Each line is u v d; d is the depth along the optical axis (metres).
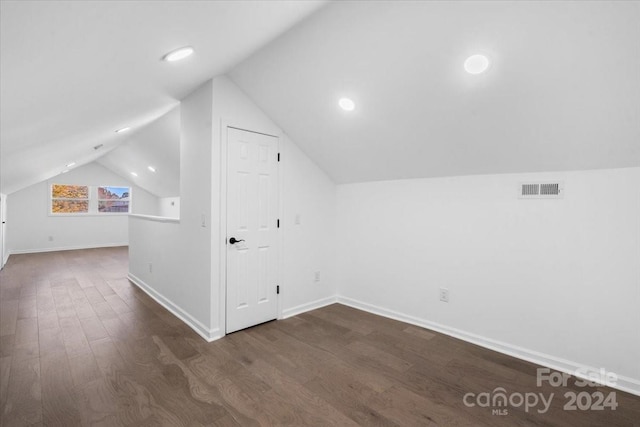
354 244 3.70
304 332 2.95
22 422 1.68
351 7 1.89
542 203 2.37
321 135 3.14
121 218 8.73
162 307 3.60
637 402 1.92
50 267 5.79
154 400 1.89
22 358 2.39
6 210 7.06
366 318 3.33
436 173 2.92
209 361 2.37
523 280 2.47
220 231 2.81
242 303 2.99
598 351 2.16
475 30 1.73
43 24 1.06
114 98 2.33
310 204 3.59
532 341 2.43
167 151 4.89
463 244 2.79
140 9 1.25
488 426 1.70
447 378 2.17
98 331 2.92
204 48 1.97
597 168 2.12
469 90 2.04
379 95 2.39
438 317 2.98
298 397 1.94
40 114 1.98
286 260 3.37
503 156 2.39
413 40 1.91
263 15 1.79
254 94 2.95
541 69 1.76
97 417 1.73
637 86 1.64
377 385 2.07
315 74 2.47
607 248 2.12
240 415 1.76
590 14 1.47
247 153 3.01
